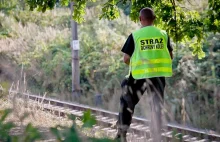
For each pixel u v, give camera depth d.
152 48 14.05
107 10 26.03
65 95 26.36
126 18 45.91
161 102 10.09
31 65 38.91
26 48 43.94
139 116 14.30
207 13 23.67
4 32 50.03
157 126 8.38
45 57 39.94
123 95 13.38
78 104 22.39
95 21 46.72
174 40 24.72
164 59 14.05
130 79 13.76
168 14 24.19
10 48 43.31
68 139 4.57
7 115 5.48
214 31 23.78
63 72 36.62
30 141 5.05
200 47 24.55
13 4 58.25
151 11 14.48
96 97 14.23
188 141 12.56
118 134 10.09
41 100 20.92
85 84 34.53
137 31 14.23
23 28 50.34
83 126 4.79
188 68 21.97
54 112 19.23
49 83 29.62
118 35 42.47
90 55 39.22
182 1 24.98
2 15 54.28
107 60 36.88
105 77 34.19
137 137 11.22
